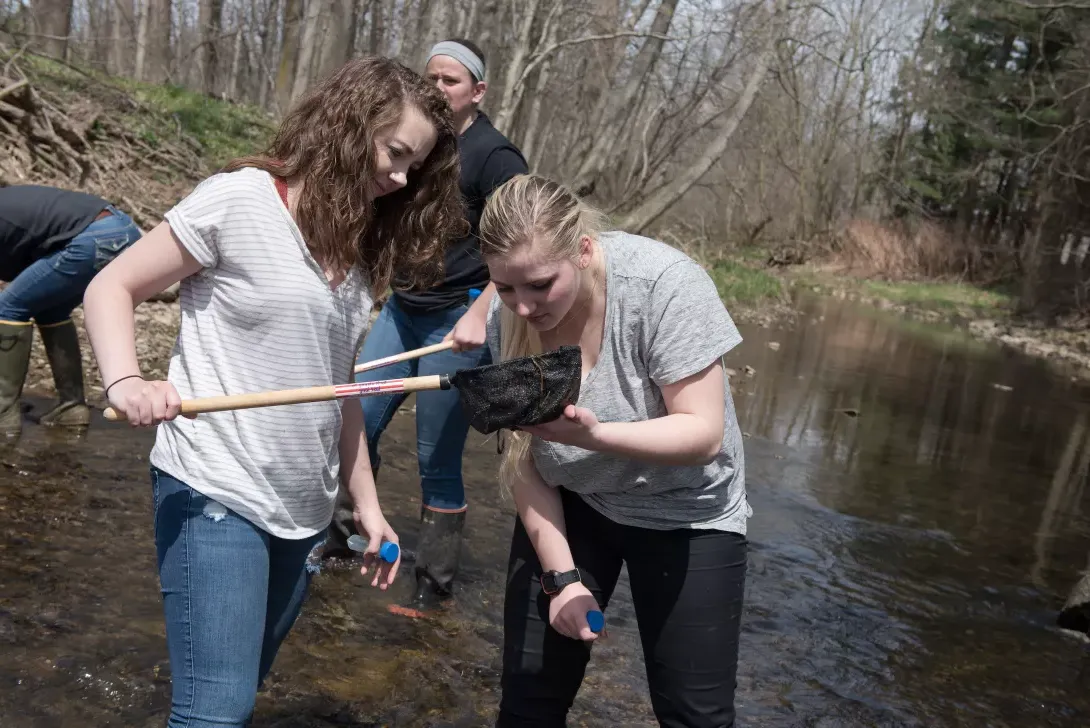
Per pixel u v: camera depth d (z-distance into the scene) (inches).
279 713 127.6
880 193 1561.3
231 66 1056.2
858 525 253.4
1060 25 1067.3
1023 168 1375.5
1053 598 219.8
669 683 104.4
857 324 743.1
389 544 106.7
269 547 94.4
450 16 644.1
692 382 97.4
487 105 677.3
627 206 737.0
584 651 107.1
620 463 101.3
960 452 355.9
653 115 691.4
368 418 165.0
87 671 128.4
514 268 92.4
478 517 210.7
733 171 1346.0
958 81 1443.2
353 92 91.3
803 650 173.5
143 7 893.2
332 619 155.3
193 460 90.0
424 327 159.9
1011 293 1200.8
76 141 425.1
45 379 247.6
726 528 104.3
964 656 181.5
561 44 553.3
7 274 204.2
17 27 543.5
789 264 1184.8
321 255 93.6
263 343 90.7
